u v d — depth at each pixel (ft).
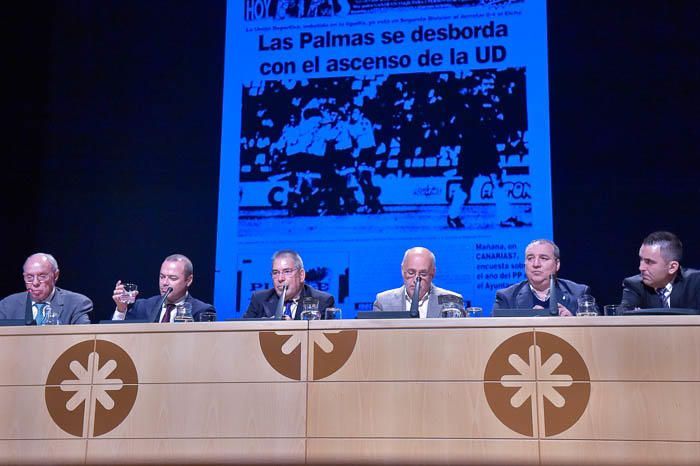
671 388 8.43
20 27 17.88
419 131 16.66
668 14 16.29
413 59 16.97
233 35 17.69
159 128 17.65
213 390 9.00
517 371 8.67
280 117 17.19
